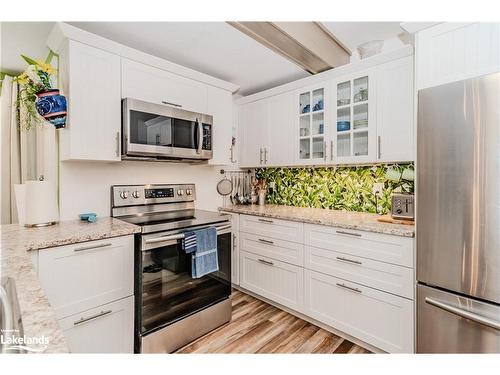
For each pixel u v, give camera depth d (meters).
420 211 1.46
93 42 1.75
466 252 1.29
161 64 2.11
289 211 2.53
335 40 2.11
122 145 1.91
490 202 1.21
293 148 2.62
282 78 2.71
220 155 2.63
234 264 2.75
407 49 1.84
